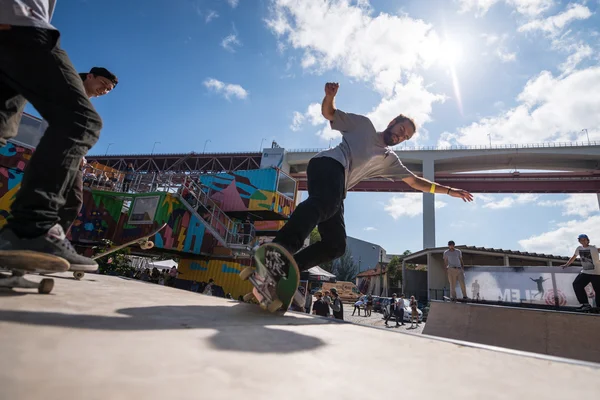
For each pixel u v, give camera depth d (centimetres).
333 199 195
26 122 972
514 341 512
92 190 1331
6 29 118
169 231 1419
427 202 4319
